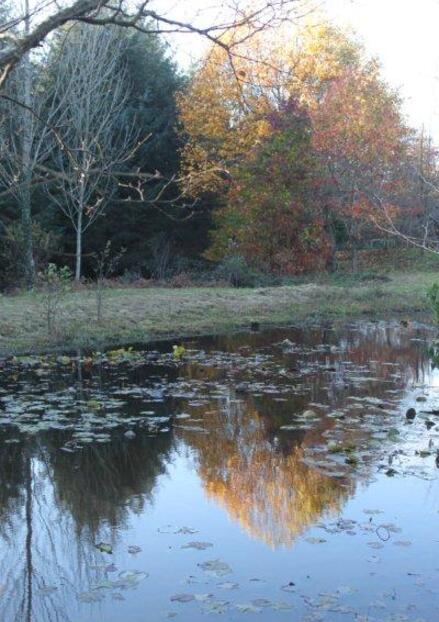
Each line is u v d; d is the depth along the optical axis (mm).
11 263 20469
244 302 18281
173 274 24781
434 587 3996
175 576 4184
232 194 26812
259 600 3859
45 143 18875
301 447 6695
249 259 25531
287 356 12000
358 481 5727
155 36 5301
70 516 5133
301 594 3930
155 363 11242
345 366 10969
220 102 25766
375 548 4504
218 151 27016
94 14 3557
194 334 14914
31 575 4230
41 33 3398
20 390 9102
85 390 9133
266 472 6012
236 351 12586
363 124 26547
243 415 7867
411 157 26766
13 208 22516
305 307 18609
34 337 13117
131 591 4012
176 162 27484
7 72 3379
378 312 19047
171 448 6672
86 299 16750
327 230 27953
